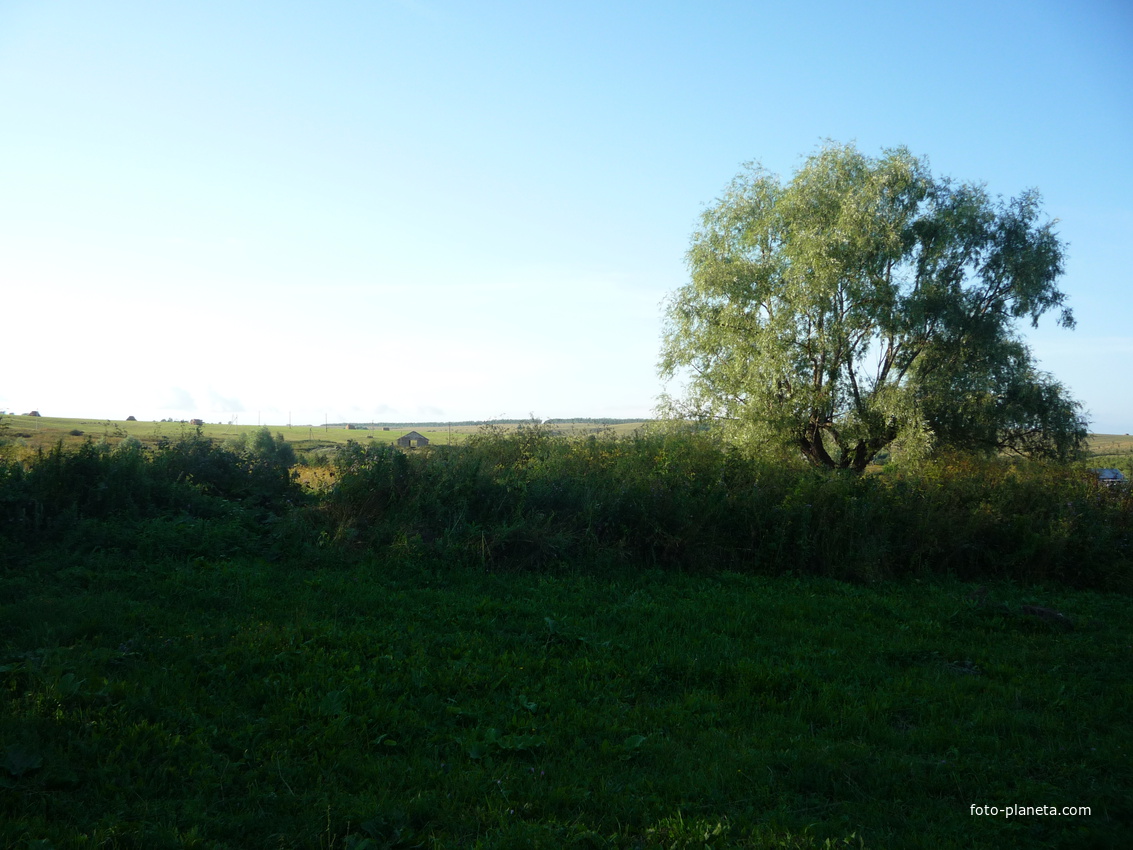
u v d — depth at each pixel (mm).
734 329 25250
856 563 11797
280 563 9555
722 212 27031
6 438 11859
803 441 24781
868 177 23969
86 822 3781
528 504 11297
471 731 5238
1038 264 23281
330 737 4938
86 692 4977
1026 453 24484
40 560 8562
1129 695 6562
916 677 7051
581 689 6203
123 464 10570
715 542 11797
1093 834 4121
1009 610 9445
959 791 4754
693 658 7055
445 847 3848
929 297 23359
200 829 3811
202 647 6281
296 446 33094
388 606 8117
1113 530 13406
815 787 4785
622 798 4445
